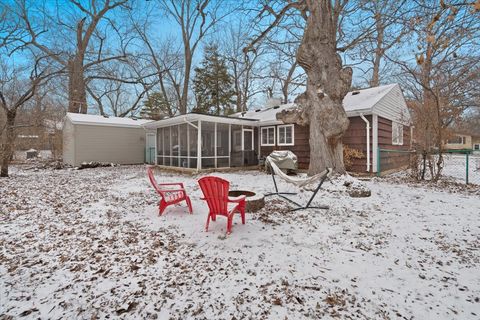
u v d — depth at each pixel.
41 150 16.08
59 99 19.72
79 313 1.85
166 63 23.02
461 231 3.50
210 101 24.34
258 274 2.37
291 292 2.08
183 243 3.12
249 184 7.56
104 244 3.11
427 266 2.52
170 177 9.77
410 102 11.41
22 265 2.57
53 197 5.87
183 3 20.47
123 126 16.66
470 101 10.66
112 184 7.87
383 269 2.46
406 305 1.92
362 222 3.91
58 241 3.20
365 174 9.41
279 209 4.66
